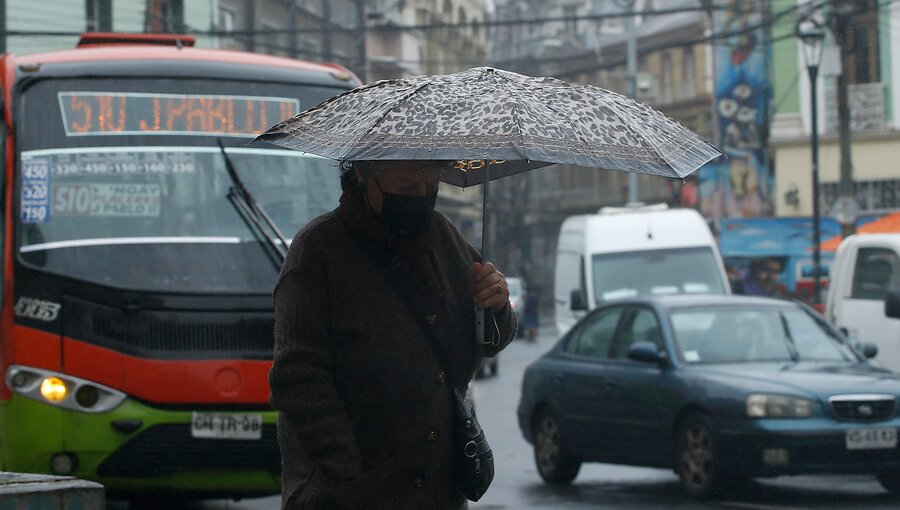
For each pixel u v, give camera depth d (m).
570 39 188.88
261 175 18.84
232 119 19.00
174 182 18.36
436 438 8.10
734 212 104.75
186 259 17.75
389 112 7.70
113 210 17.97
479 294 8.40
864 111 96.31
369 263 8.09
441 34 127.75
